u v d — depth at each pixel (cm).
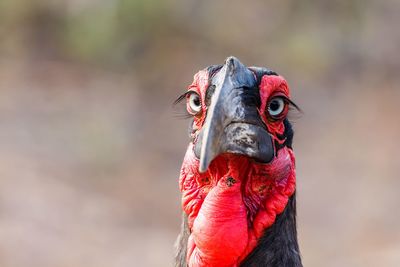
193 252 793
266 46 2966
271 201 788
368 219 1969
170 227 1845
